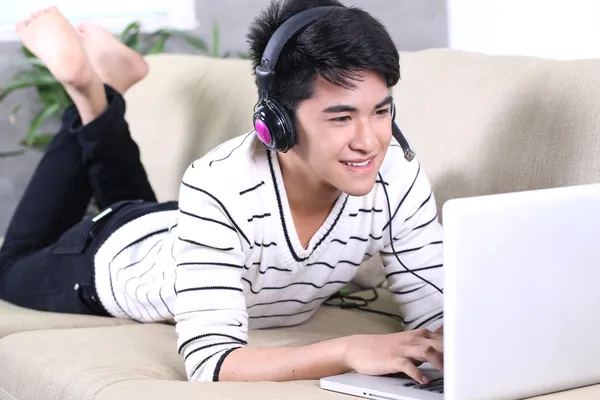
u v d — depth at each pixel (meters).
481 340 1.27
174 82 2.93
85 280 2.18
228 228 1.60
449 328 1.24
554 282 1.34
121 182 2.56
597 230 1.38
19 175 4.30
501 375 1.29
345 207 1.70
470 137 2.01
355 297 2.12
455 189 2.01
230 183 1.61
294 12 1.53
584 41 3.66
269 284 1.75
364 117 1.45
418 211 1.77
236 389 1.40
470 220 1.24
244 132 2.57
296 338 1.81
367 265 2.23
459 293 1.24
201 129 2.73
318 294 1.85
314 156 1.49
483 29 4.29
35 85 4.02
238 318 1.58
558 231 1.33
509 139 1.92
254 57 1.60
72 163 2.52
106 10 4.48
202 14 4.51
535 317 1.32
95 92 2.53
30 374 1.69
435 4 4.62
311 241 1.71
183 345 1.58
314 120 1.46
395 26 4.69
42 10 2.64
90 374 1.57
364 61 1.41
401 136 1.58
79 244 2.22
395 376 1.44
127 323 2.17
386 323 1.95
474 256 1.25
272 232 1.67
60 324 2.12
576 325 1.37
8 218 4.30
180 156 2.76
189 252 1.60
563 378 1.37
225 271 1.60
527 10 3.97
